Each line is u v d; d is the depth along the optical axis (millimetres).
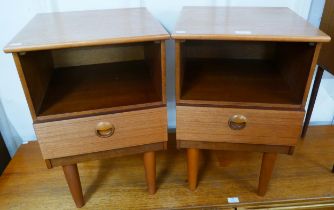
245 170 1080
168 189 1005
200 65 1016
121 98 817
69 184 886
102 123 778
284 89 850
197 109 801
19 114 1235
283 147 842
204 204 949
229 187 1007
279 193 980
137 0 1062
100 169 1098
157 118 808
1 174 1167
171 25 1123
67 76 960
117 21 849
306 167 1090
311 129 1312
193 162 927
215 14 908
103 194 991
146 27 771
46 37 712
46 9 1045
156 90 844
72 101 809
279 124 797
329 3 965
